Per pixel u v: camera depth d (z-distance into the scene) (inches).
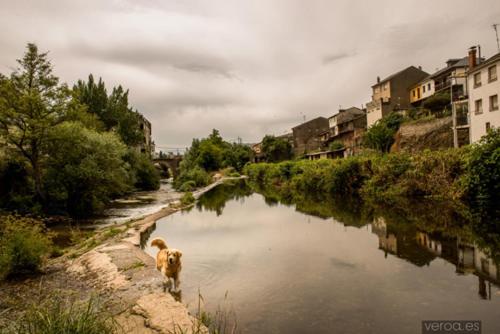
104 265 338.3
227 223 638.5
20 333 164.9
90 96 1886.1
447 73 1616.6
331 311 230.5
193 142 3444.9
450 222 538.9
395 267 327.3
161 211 813.2
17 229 336.2
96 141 896.9
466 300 244.1
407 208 698.2
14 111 747.4
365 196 922.1
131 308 232.1
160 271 307.6
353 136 2110.0
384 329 203.9
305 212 747.4
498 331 197.8
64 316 175.2
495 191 611.5
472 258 348.8
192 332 186.9
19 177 813.2
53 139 806.5
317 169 1194.6
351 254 380.8
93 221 721.0
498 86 961.5
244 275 312.0
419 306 236.2
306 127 3083.2
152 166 1804.9
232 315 225.3
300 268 332.2
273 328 206.4
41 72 820.6
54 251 416.8
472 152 659.4
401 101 1998.0
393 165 880.3
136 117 2142.0
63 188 797.9
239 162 3545.8
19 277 317.4
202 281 295.9
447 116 1230.9
